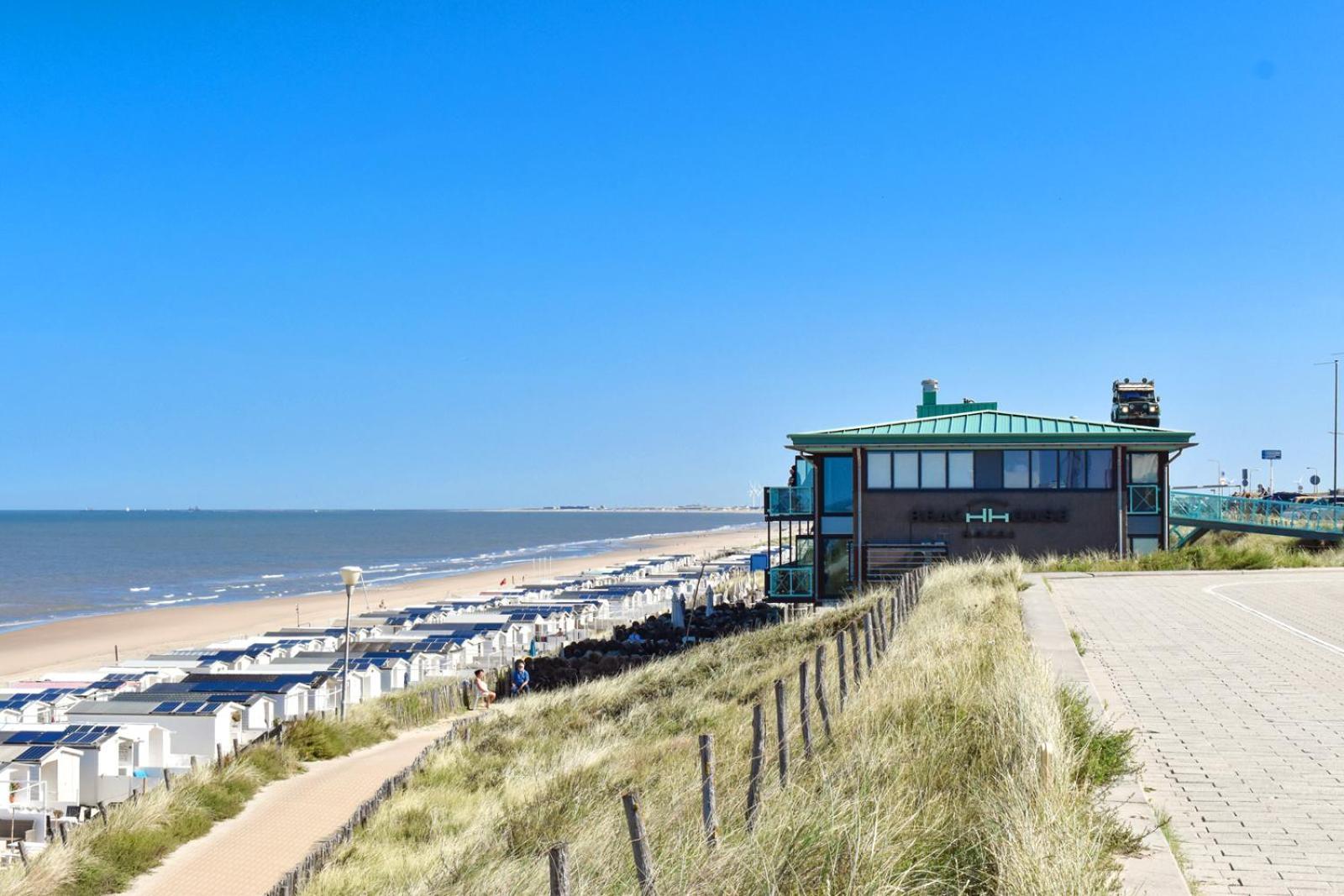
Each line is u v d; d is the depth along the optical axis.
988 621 16.38
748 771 9.16
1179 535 43.72
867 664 13.95
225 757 20.84
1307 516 39.03
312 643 48.44
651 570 108.31
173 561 152.12
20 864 14.84
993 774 7.39
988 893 5.75
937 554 35.03
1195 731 9.77
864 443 35.25
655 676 26.47
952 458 35.44
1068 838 5.76
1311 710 10.66
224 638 65.50
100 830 16.03
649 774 11.80
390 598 92.00
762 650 25.47
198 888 14.59
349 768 22.23
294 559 156.88
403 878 12.21
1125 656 14.01
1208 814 7.33
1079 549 34.69
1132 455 35.41
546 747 20.03
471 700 32.75
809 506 37.31
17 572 130.25
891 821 6.44
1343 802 7.61
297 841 16.81
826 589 36.44
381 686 40.62
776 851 6.14
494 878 8.46
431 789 18.25
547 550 186.25
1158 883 5.79
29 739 24.69
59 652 60.94
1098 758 8.09
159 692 32.75
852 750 8.27
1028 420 36.56
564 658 41.53
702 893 5.97
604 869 6.79
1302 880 6.10
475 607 66.69
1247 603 20.41
